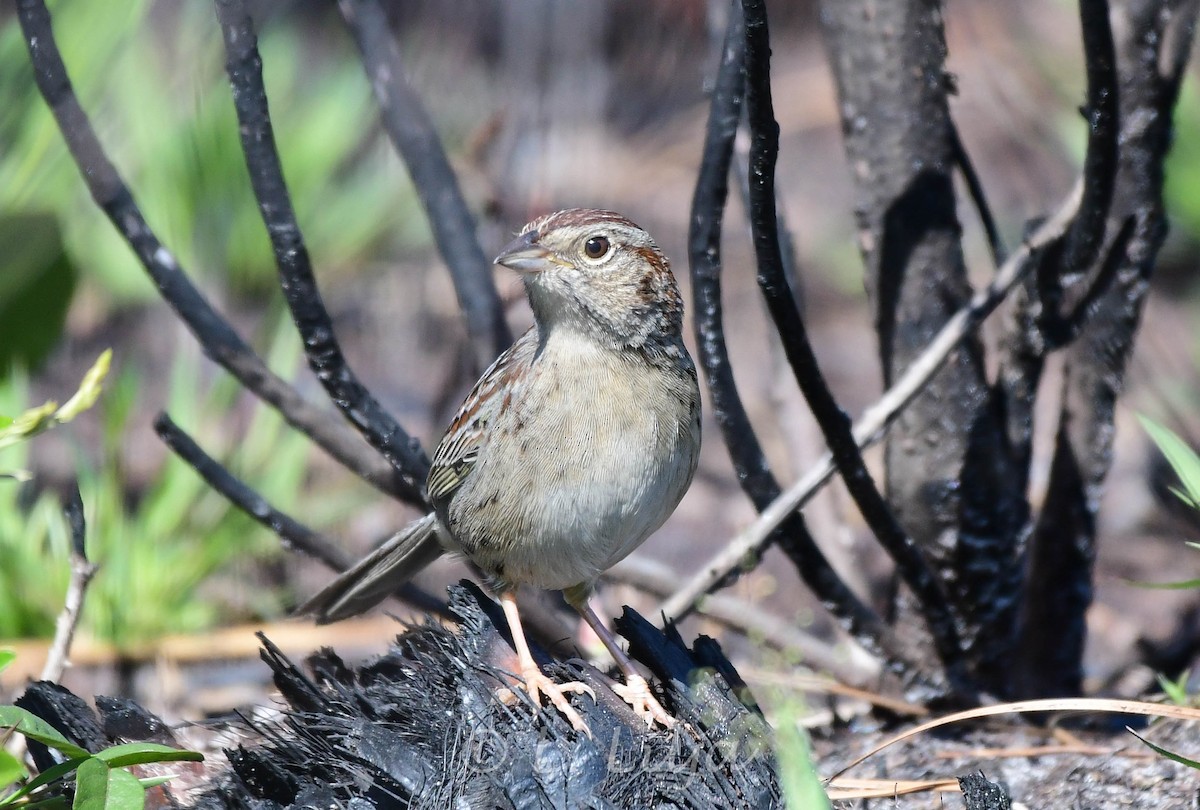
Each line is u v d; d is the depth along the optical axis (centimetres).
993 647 962
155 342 1547
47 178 1213
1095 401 941
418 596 964
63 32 1494
